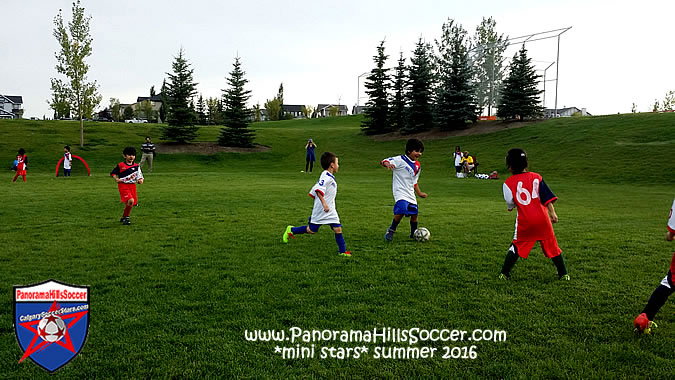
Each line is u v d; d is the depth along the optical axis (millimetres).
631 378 2699
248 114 36312
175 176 18984
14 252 5656
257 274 4770
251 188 14695
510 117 37281
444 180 19844
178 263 5238
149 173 20500
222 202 11094
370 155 32562
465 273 4836
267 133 42188
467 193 14172
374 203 11148
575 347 3094
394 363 2918
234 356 2988
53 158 27828
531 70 33812
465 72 35500
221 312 3711
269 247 6109
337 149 35375
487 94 39500
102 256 5547
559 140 28453
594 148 25609
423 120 37812
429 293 4176
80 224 7816
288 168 29266
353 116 68812
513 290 4273
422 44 36094
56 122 39844
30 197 11516
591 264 5211
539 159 25453
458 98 35562
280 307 3840
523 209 4590
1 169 24266
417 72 36719
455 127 36469
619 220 8641
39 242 6309
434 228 7676
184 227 7656
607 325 3447
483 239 6699
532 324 3473
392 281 4551
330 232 7352
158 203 10758
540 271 4938
